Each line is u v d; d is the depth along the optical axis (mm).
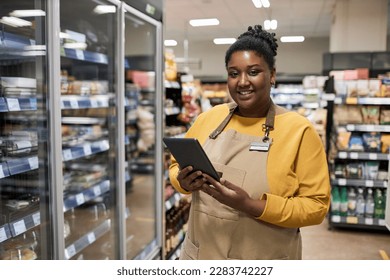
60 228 1771
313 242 4254
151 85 2951
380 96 4543
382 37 7113
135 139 3268
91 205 2473
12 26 1719
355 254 3895
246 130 1309
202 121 1453
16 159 1636
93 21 2307
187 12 8039
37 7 1661
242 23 9211
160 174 2900
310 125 1247
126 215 2650
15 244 1812
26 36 1694
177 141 1140
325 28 10102
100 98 2268
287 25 9695
